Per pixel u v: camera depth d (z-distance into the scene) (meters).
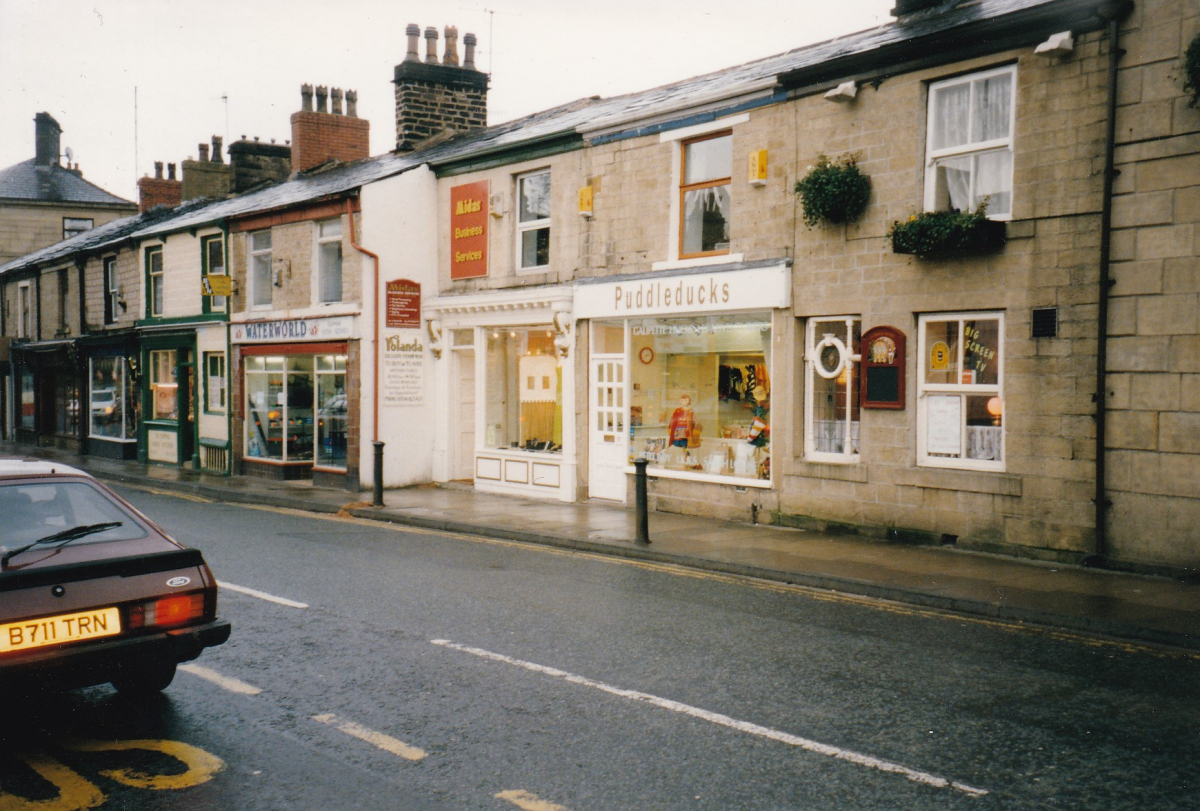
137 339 24.22
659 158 13.88
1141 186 9.20
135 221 28.92
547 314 15.38
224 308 21.05
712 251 13.40
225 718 5.39
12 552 5.08
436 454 17.81
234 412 20.67
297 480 19.33
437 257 17.91
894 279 11.15
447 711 5.50
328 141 23.66
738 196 12.89
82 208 39.38
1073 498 9.74
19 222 38.41
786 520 12.34
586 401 15.06
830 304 11.80
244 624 7.52
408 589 8.88
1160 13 9.05
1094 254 9.56
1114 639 7.22
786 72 12.02
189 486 18.44
